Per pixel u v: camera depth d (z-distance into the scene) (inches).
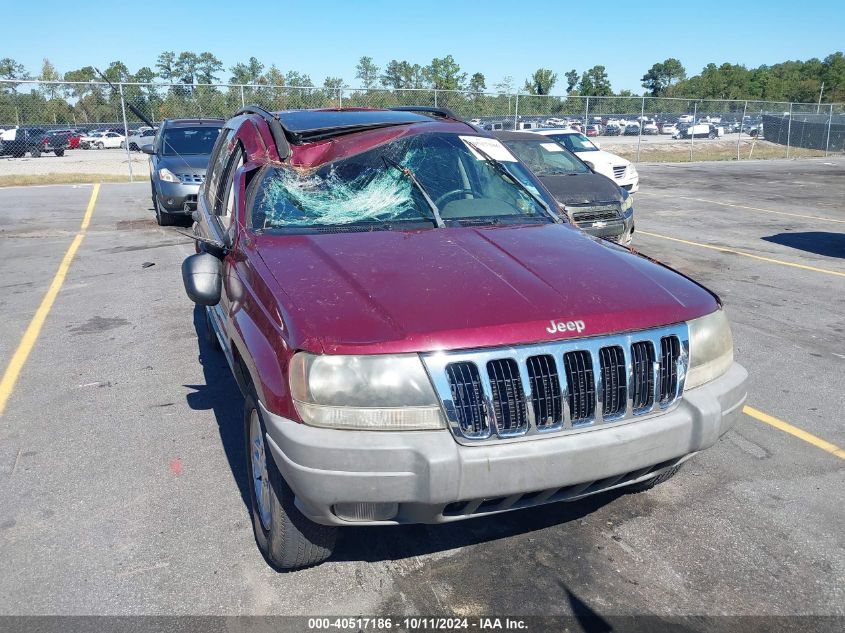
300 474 99.2
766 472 154.9
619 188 373.1
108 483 151.3
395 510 102.5
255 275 123.5
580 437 103.6
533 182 170.4
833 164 1166.3
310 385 99.5
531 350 102.3
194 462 160.2
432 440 98.3
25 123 872.3
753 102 1353.3
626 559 124.8
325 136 165.3
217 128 526.6
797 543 129.0
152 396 197.5
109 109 855.7
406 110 199.0
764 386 203.0
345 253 126.2
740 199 673.6
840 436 172.2
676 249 412.8
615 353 107.7
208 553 127.0
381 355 99.3
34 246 422.9
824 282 330.0
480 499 100.3
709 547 128.0
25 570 122.4
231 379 209.0
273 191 150.3
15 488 149.4
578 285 115.6
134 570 122.2
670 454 110.0
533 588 117.3
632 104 1179.9
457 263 121.6
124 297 301.9
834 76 4384.8
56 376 213.0
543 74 2938.0
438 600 114.6
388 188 154.3
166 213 470.9
